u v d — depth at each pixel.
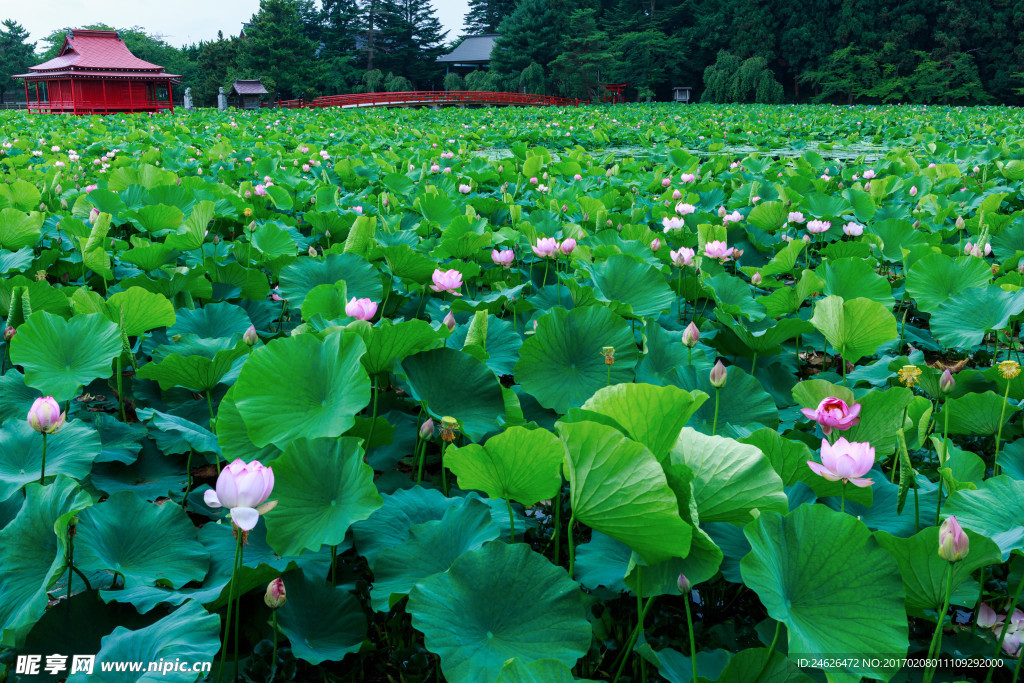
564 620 1.88
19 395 3.05
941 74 54.09
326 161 12.27
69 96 53.03
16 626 1.79
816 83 60.31
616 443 1.75
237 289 4.65
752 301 4.48
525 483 2.05
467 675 1.74
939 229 6.96
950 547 1.66
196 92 73.75
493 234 5.55
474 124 26.75
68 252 5.51
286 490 2.12
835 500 2.41
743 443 2.12
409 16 76.69
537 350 3.21
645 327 3.60
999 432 2.79
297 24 67.38
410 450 2.91
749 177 10.08
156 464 2.91
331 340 2.43
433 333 2.74
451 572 1.93
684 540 1.70
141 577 2.09
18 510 2.29
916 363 3.44
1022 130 20.31
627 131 23.09
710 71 62.00
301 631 2.05
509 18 65.69
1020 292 3.60
